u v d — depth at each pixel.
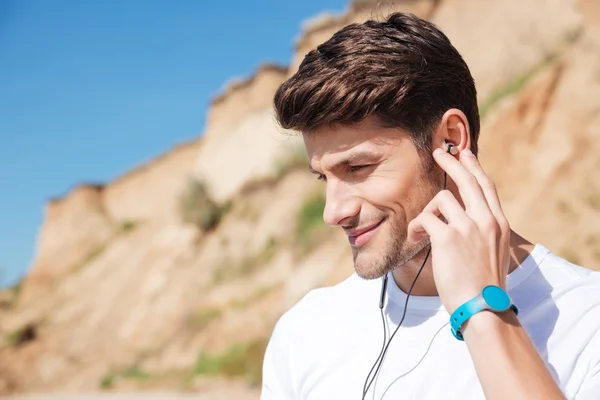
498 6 19.88
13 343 28.98
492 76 18.91
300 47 29.22
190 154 42.84
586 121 12.34
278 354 1.74
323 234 20.98
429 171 1.45
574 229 11.03
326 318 1.69
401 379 1.50
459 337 1.29
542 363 1.22
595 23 16.14
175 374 19.12
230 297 22.34
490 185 1.38
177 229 29.22
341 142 1.43
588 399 1.31
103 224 42.44
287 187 25.97
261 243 24.42
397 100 1.39
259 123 33.19
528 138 12.97
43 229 43.97
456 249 1.29
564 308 1.41
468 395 1.42
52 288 37.97
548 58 16.97
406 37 1.43
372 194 1.44
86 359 26.08
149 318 25.00
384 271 1.47
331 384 1.60
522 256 1.51
